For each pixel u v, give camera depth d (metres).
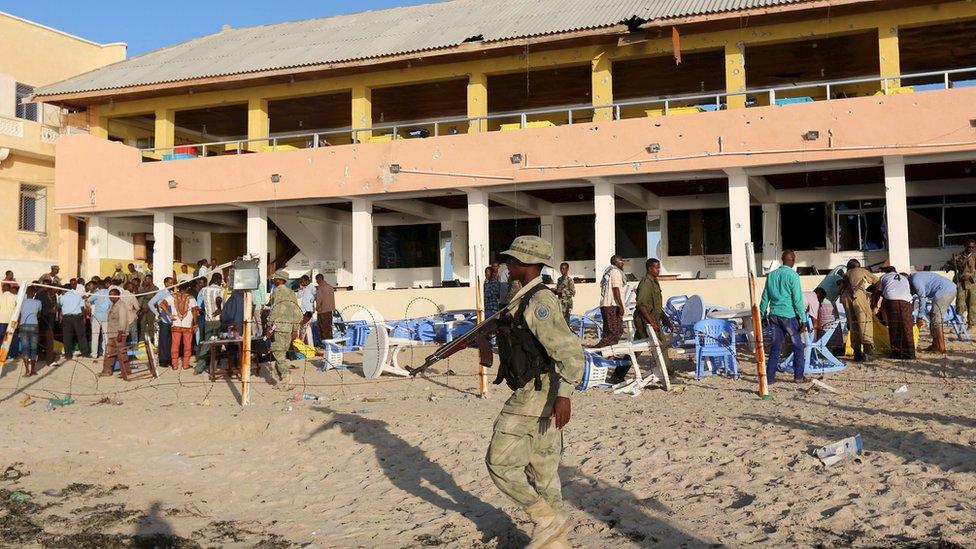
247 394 11.13
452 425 8.95
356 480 7.14
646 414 9.13
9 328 12.00
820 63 23.28
